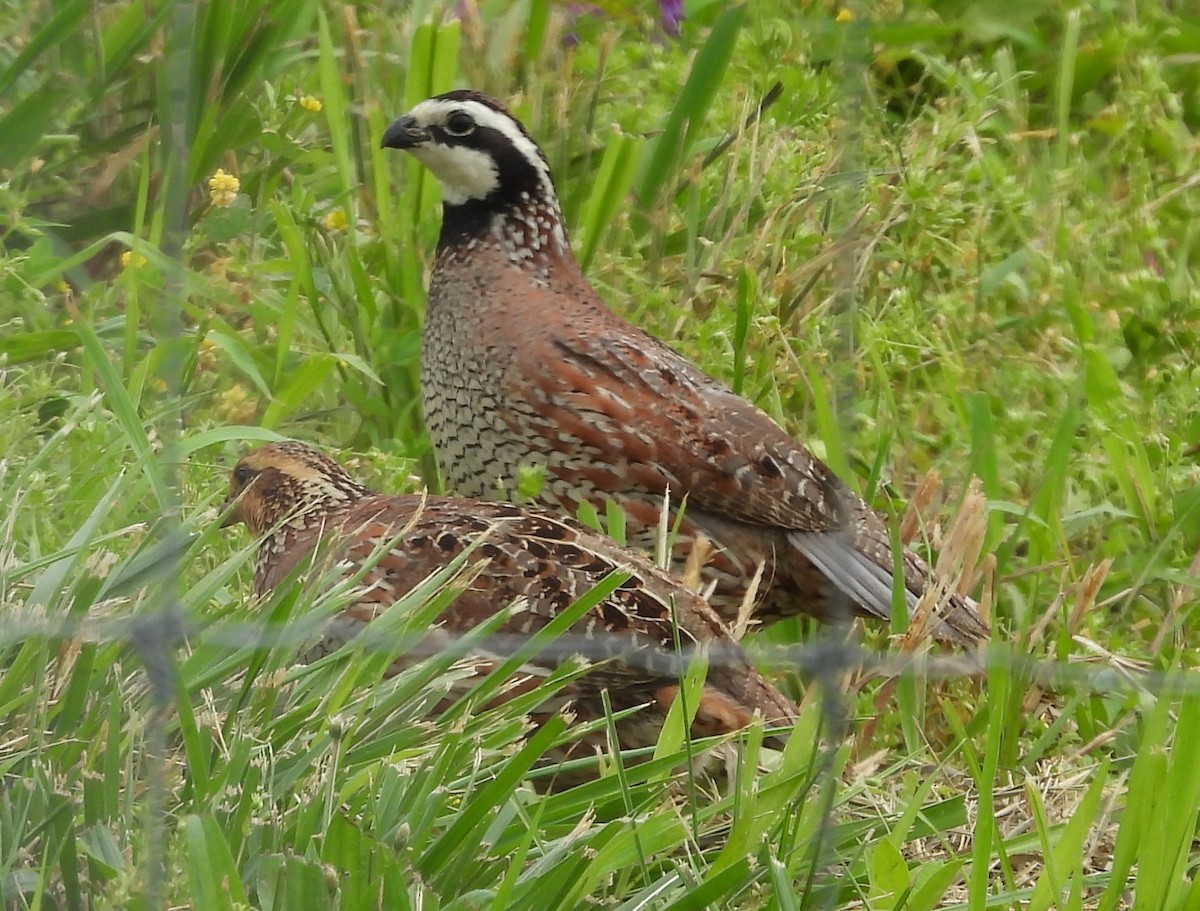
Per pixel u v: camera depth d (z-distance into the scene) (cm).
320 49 1130
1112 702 883
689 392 970
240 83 1115
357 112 1154
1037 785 748
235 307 1048
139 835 606
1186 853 675
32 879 604
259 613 709
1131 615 973
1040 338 1159
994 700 710
